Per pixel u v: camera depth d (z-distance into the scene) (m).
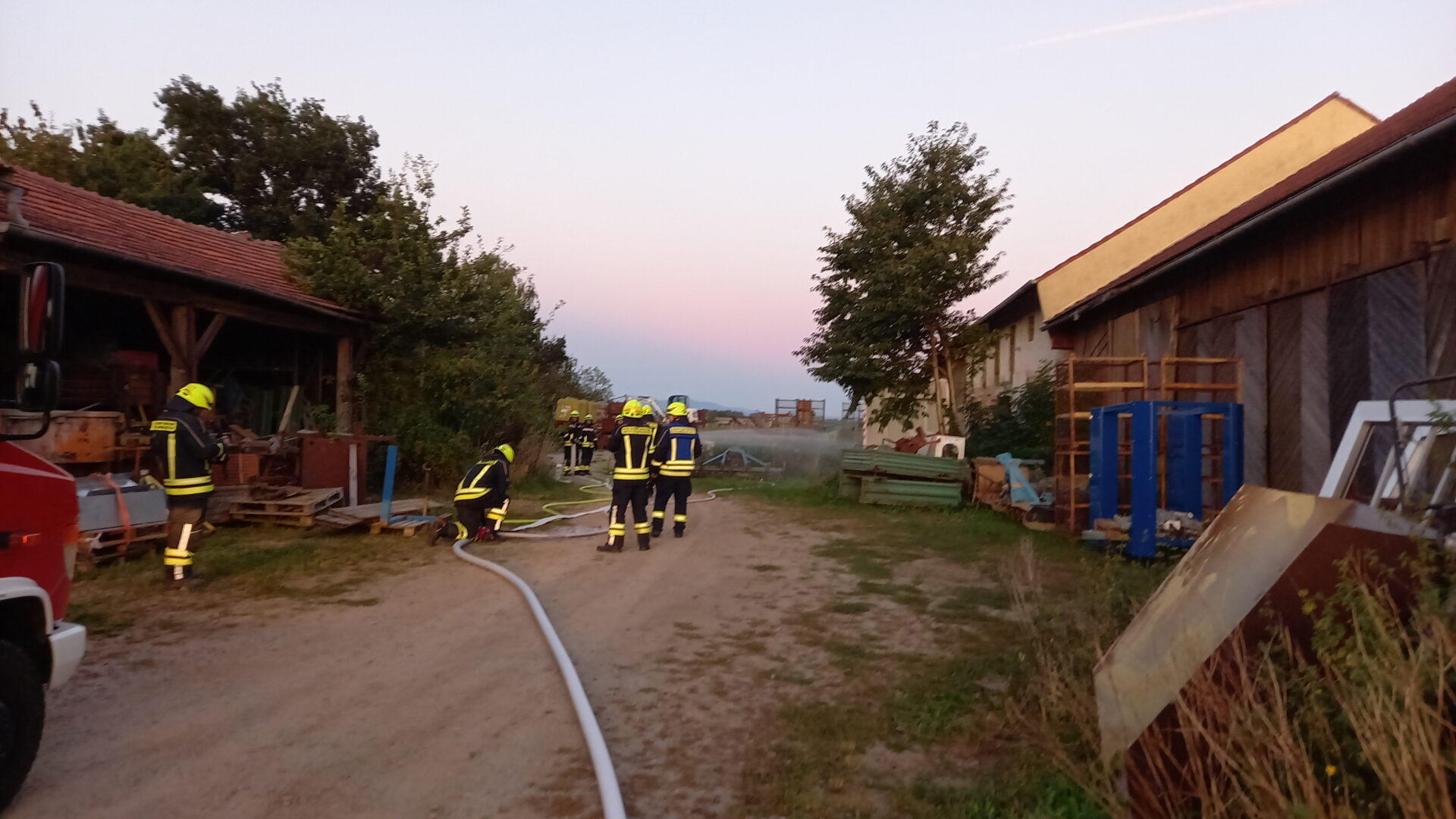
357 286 14.44
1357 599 2.83
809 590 7.89
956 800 3.61
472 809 3.50
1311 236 9.26
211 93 28.03
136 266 10.23
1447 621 2.63
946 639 6.16
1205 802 2.80
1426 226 7.55
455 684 5.08
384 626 6.43
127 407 11.72
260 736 4.24
